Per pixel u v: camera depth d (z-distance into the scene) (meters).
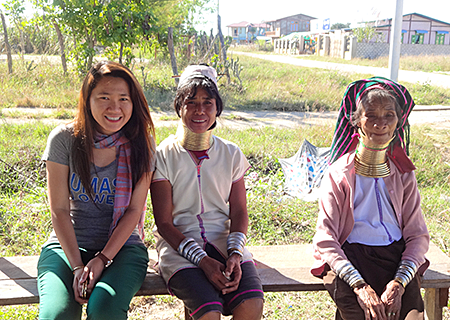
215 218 2.67
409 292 2.42
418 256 2.48
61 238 2.38
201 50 12.50
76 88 10.99
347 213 2.61
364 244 2.58
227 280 2.31
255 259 2.89
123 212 2.50
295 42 44.50
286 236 4.20
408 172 2.65
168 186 2.61
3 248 3.74
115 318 2.13
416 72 21.22
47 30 14.23
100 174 2.49
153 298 3.39
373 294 2.30
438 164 6.14
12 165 5.39
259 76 14.90
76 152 2.42
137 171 2.49
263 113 10.12
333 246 2.50
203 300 2.25
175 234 2.51
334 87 12.88
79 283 2.22
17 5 11.84
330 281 2.48
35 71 12.05
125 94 2.39
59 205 2.45
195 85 2.51
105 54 12.06
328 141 6.91
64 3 11.43
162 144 2.68
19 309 3.15
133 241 2.60
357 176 2.66
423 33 42.41
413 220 2.60
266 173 5.87
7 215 4.21
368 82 2.67
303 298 3.42
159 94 11.05
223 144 2.68
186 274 2.37
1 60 13.49
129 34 11.52
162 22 12.08
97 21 11.27
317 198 4.89
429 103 12.20
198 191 2.62
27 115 8.48
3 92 10.20
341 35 34.81
